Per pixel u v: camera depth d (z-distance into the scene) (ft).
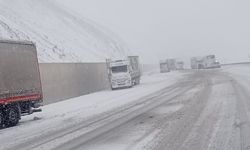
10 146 41.78
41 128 55.67
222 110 53.78
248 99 63.67
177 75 200.34
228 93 77.25
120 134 41.98
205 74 178.81
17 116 65.72
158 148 33.09
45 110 85.51
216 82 115.03
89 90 132.36
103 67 153.79
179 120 48.55
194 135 37.86
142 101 80.12
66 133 47.16
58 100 106.22
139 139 37.99
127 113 61.62
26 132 53.16
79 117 63.77
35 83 71.51
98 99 99.60
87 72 131.75
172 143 34.78
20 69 67.41
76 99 108.06
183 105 64.64
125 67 142.41
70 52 167.84
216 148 31.65
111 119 56.29
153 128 44.09
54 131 50.42
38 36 153.69
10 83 64.18
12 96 64.23
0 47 62.95
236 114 48.88
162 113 56.80
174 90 101.30
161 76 207.92
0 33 122.11
